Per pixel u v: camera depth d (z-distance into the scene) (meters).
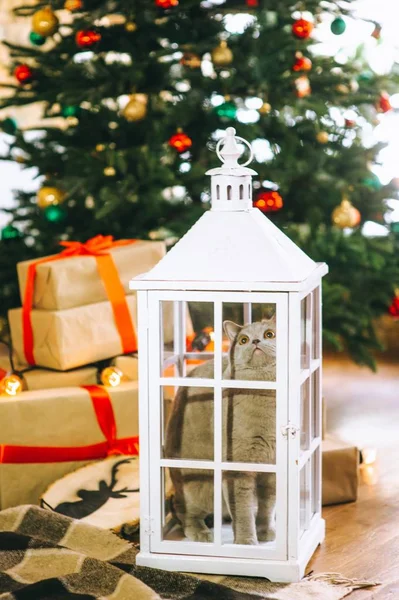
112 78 2.45
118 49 2.53
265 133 2.59
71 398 1.88
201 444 1.47
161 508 1.49
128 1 2.40
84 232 2.63
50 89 2.60
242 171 1.45
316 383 1.60
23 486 1.88
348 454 1.87
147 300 1.44
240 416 1.44
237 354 1.43
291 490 1.44
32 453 1.87
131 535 1.64
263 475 1.46
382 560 1.59
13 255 2.60
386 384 2.96
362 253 2.62
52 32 2.44
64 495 1.75
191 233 1.46
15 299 2.58
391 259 2.78
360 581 1.47
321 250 2.58
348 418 2.58
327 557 1.60
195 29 2.54
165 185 2.50
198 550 1.48
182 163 2.63
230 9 2.52
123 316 2.00
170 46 2.58
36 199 2.89
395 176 2.80
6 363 2.05
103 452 1.93
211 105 2.55
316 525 1.64
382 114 2.76
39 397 1.85
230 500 1.48
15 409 1.84
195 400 1.47
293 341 1.39
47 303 1.96
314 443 1.59
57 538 1.57
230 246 1.42
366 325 2.75
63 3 2.46
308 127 2.64
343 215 2.55
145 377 1.46
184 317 1.52
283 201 2.71
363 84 2.68
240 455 1.45
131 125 2.59
